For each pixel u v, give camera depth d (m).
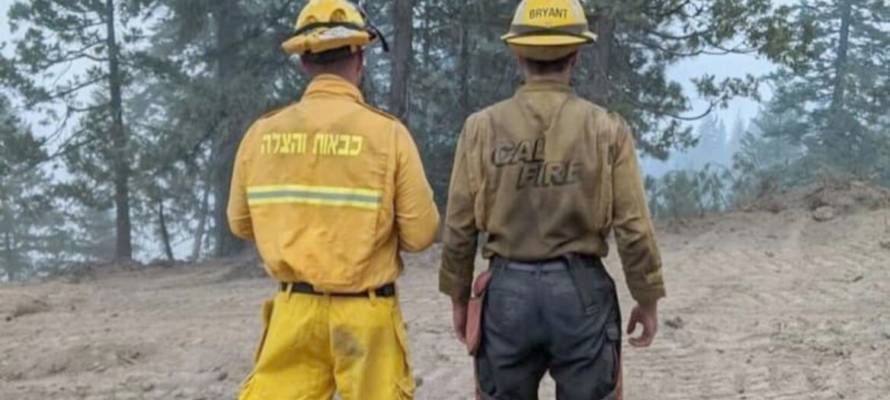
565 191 3.38
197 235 30.86
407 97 15.86
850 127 35.25
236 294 10.75
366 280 3.47
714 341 6.96
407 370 3.63
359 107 3.52
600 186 3.38
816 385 5.82
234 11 19.83
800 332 7.10
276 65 19.27
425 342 7.24
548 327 3.44
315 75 3.56
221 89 18.22
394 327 3.57
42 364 7.08
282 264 3.46
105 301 10.59
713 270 9.88
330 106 3.49
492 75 18.84
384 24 17.91
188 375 6.65
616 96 16.41
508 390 3.58
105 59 22.59
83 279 14.87
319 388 3.57
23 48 22.28
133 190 22.62
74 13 22.50
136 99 30.39
